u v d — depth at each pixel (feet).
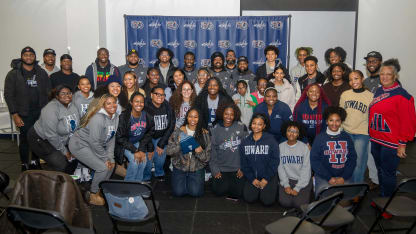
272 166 12.49
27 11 22.98
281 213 12.10
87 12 22.31
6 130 23.79
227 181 13.53
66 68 17.66
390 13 22.70
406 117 11.27
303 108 13.50
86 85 14.55
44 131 13.38
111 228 10.85
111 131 12.71
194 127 13.24
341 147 11.94
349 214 8.91
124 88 15.61
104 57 17.76
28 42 23.27
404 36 22.71
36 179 8.04
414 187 8.72
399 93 11.35
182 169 13.28
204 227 10.97
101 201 12.56
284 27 22.43
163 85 16.85
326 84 14.49
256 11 23.40
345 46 23.29
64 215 7.98
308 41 23.38
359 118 12.77
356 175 13.01
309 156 12.35
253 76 18.30
